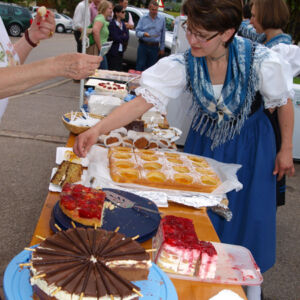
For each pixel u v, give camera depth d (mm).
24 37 1561
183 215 1382
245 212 1648
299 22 7652
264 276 2613
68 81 7922
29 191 3281
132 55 8438
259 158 1619
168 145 2090
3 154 3953
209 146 1746
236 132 1649
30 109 5562
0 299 1553
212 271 1018
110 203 1268
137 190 1459
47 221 1188
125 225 1166
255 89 1506
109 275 827
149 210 1263
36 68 1013
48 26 1555
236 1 1218
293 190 4078
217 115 1620
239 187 1524
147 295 847
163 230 1073
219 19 1204
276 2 1963
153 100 1510
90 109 2441
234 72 1458
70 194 1196
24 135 4527
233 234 1670
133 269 873
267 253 1655
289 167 1639
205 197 1474
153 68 1547
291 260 2826
